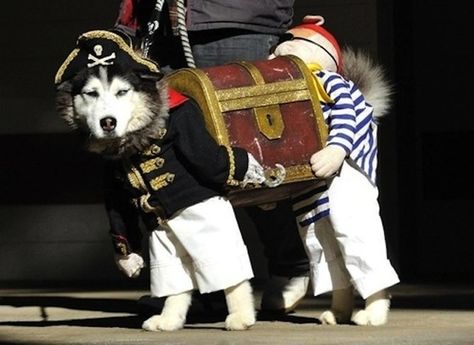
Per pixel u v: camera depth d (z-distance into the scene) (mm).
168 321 6383
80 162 12352
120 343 5867
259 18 7410
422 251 12500
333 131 6523
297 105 6508
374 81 6996
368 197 6621
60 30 12305
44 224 12430
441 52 12633
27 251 12438
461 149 12727
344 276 6691
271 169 6355
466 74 12586
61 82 6113
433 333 6180
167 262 6324
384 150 11758
